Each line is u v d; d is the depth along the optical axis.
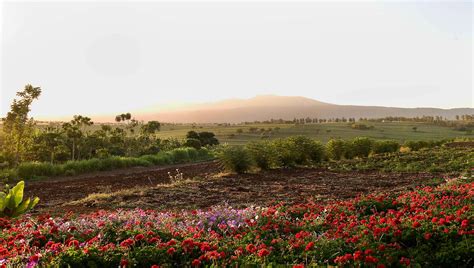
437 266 5.45
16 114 31.03
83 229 7.11
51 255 5.30
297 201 12.35
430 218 6.99
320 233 6.86
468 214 7.08
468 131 110.69
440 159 23.94
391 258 5.32
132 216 7.92
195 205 12.03
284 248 5.80
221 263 5.15
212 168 28.36
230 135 109.38
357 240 6.04
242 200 12.76
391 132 116.44
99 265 5.20
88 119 44.72
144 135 51.84
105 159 29.47
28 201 9.54
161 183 18.98
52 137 37.84
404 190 13.46
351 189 14.66
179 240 6.39
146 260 5.29
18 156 31.95
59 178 23.53
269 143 25.20
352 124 134.50
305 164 26.08
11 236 6.54
